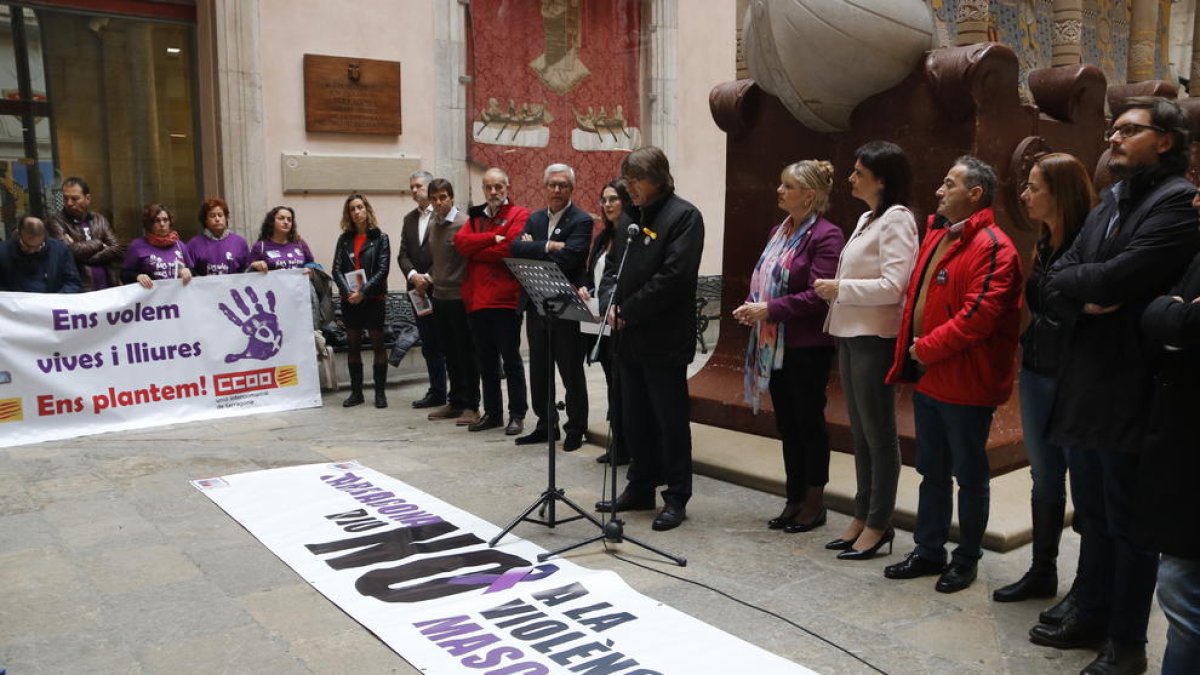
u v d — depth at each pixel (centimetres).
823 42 521
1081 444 291
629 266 449
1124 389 283
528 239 596
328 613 362
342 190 861
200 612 363
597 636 336
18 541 441
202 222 746
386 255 727
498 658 320
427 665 316
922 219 545
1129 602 300
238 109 806
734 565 411
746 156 628
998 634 343
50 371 641
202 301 701
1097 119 600
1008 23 712
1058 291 295
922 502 393
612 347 451
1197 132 675
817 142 591
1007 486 490
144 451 605
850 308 398
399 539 439
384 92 872
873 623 352
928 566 395
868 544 417
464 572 398
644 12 1043
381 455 595
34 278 655
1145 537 242
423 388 816
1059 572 398
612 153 1036
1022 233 551
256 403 724
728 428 616
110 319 663
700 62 1087
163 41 829
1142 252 272
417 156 899
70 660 325
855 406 411
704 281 1100
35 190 798
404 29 880
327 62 841
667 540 442
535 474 552
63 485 530
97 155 818
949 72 516
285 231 759
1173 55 988
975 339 352
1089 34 805
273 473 547
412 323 866
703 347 1027
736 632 345
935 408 378
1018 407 541
